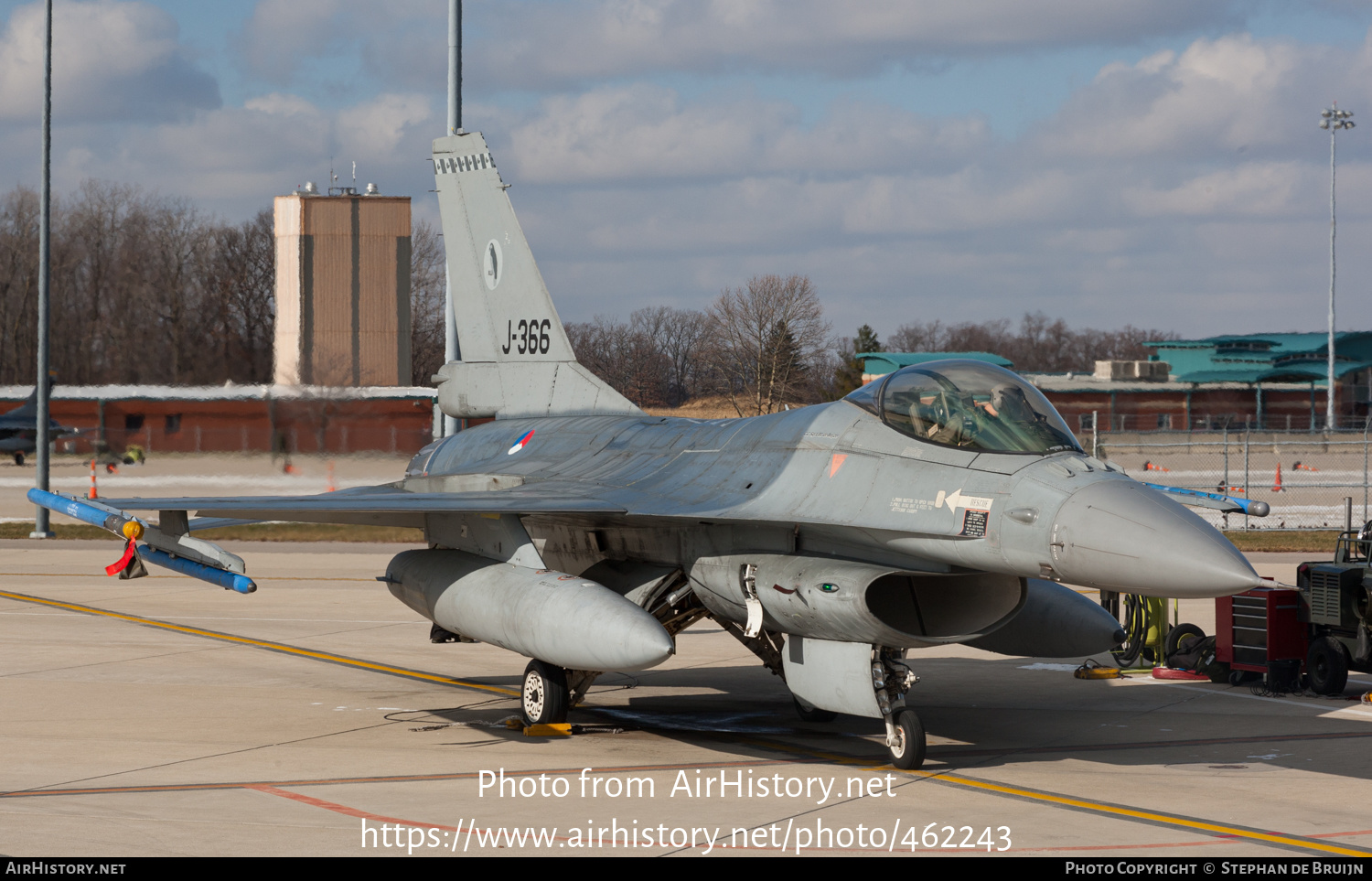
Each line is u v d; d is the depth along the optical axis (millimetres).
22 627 31609
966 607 19219
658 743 19656
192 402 75375
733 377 121625
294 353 91062
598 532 22516
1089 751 19016
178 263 93375
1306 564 23781
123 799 15547
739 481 19969
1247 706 22859
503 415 28219
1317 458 110500
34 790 16047
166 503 20109
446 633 23562
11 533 54625
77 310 92750
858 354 133375
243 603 36219
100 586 39719
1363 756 18656
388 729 20594
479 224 28594
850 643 17875
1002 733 20500
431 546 24156
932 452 17781
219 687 24359
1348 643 23062
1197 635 26750
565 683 20312
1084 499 16094
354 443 72125
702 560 20203
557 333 27078
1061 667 27641
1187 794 16172
